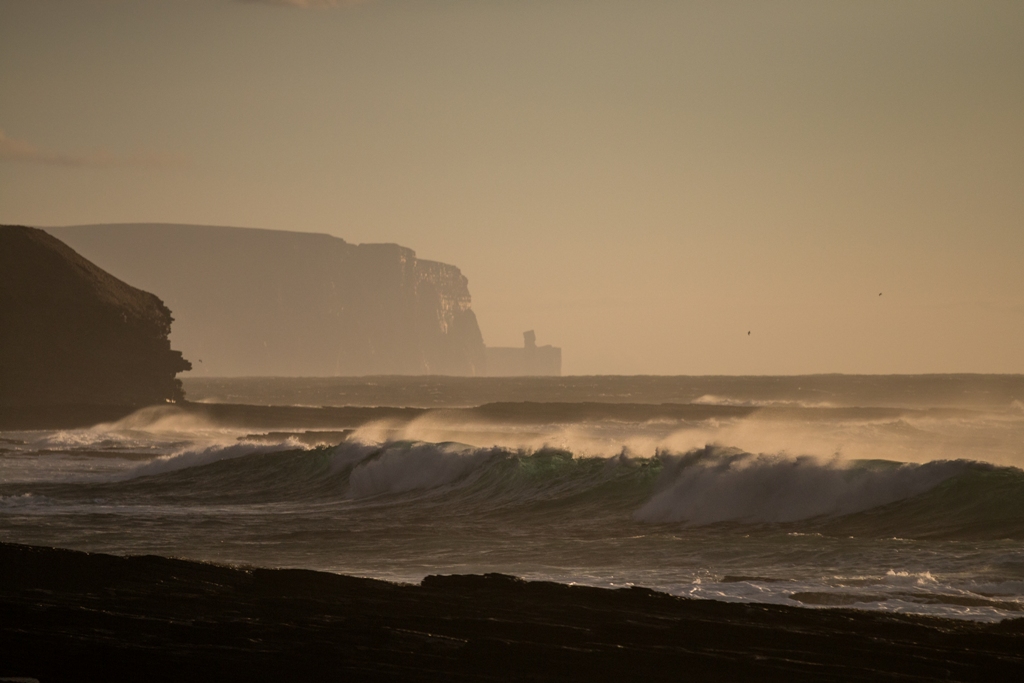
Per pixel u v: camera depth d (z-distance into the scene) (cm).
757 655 4756
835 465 9488
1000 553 7031
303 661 4606
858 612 5478
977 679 4434
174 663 4550
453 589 6019
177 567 6325
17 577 6103
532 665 4603
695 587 6444
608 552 7856
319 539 8950
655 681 4425
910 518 8525
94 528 9669
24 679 4325
